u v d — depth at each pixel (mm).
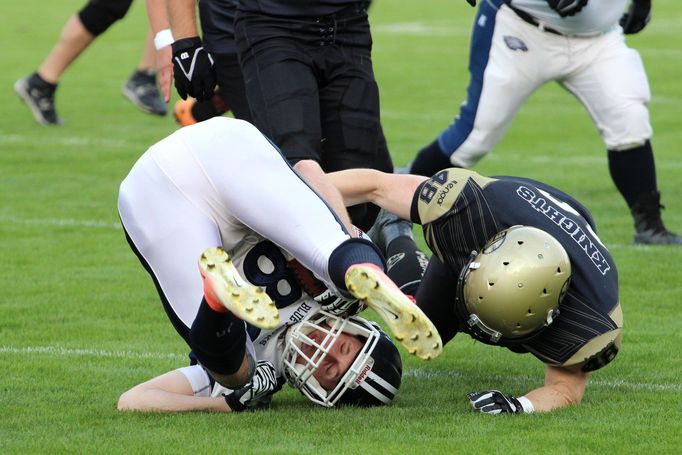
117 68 56219
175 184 14273
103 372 16859
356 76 18141
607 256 14414
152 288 22109
